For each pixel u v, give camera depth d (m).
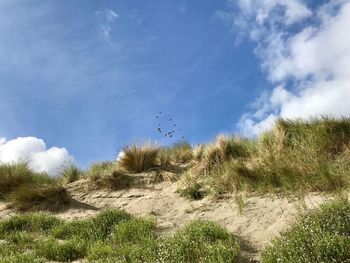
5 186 8.70
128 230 5.82
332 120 7.39
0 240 6.09
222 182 6.98
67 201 7.68
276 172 6.69
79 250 5.50
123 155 8.70
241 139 8.33
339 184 5.85
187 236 5.16
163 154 9.02
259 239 5.29
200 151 8.45
